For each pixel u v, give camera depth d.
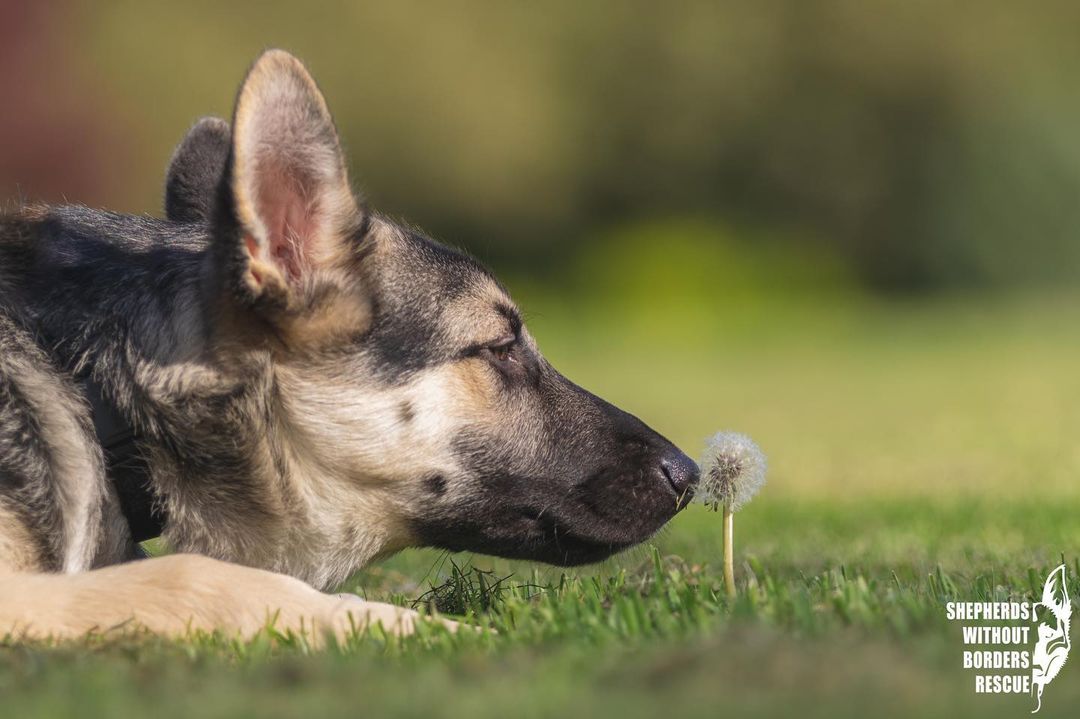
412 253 8.06
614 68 65.62
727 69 66.00
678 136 66.06
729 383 37.44
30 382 7.25
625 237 64.62
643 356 46.94
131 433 7.46
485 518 8.13
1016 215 67.81
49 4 46.59
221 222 7.29
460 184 62.66
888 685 4.68
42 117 46.34
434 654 5.81
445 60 61.78
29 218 8.12
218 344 7.48
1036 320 57.50
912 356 45.12
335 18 61.03
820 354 47.38
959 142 67.44
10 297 7.57
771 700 4.56
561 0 64.75
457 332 8.01
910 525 12.75
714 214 67.25
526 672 5.14
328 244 7.62
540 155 63.00
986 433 24.66
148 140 51.16
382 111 61.62
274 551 7.77
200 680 5.30
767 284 64.00
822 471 20.00
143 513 7.56
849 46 66.12
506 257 65.69
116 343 7.52
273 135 7.37
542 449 8.19
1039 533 11.73
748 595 6.48
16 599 6.36
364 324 7.71
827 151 67.06
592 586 7.33
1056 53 67.44
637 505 8.27
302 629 6.20
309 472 7.73
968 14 66.44
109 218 8.23
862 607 6.16
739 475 7.30
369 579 9.98
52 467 7.18
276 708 4.70
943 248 67.94
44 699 4.95
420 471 7.89
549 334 54.00
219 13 58.75
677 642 5.52
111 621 6.32
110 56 54.22
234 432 7.46
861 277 68.44
